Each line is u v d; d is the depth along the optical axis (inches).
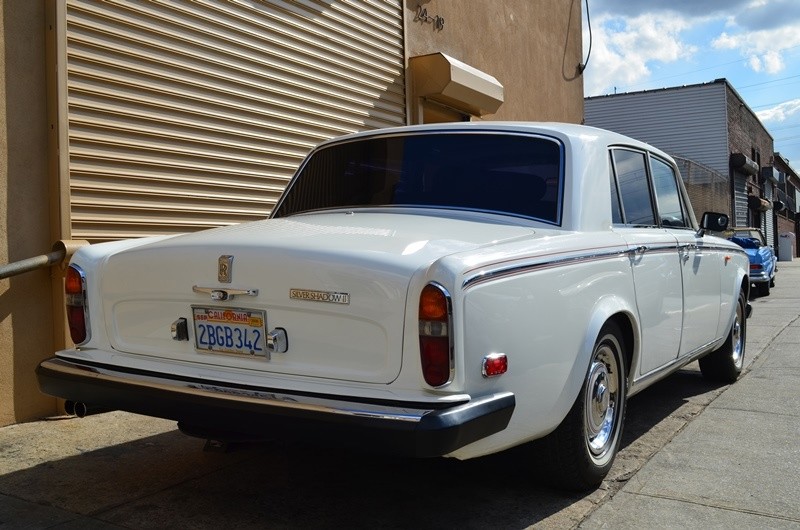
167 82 219.0
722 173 1175.6
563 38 528.4
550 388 122.8
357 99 313.4
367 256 109.3
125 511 131.0
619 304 144.3
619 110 1243.8
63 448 165.8
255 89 254.7
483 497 139.4
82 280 133.6
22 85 181.8
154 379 118.3
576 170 144.9
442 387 103.2
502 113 439.8
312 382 110.1
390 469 154.4
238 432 119.7
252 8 253.9
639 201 173.9
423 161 155.5
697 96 1192.8
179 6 223.3
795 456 162.7
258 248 116.2
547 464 135.5
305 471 153.3
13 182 179.8
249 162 251.3
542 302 120.3
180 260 122.2
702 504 135.5
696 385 239.3
